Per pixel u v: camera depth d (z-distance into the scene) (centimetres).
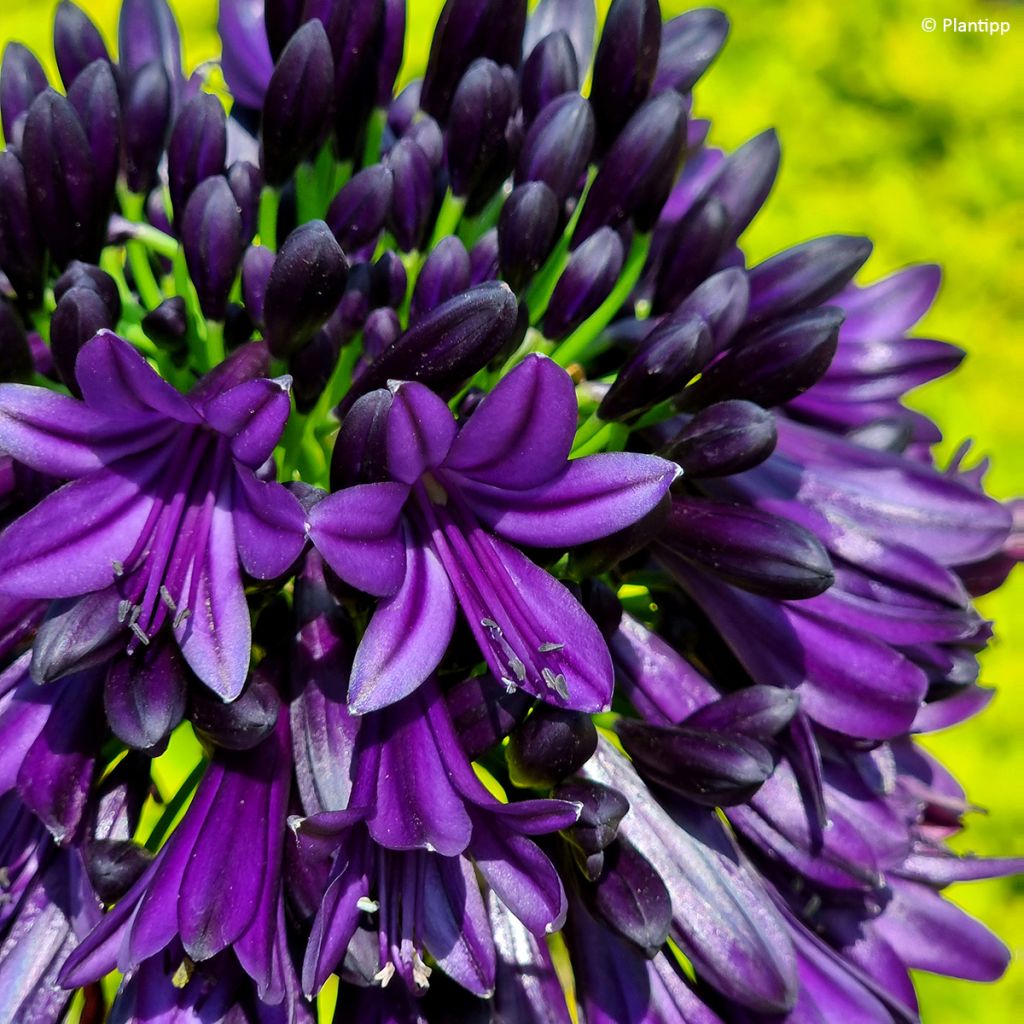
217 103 48
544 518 45
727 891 46
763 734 46
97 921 45
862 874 46
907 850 47
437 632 44
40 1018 45
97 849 45
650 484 44
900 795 48
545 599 45
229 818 45
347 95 49
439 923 45
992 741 72
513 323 45
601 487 44
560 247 49
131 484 45
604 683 44
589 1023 46
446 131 50
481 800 44
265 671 46
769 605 47
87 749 45
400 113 51
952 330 79
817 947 47
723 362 47
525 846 44
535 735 45
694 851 46
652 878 46
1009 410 79
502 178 49
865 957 48
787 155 80
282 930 45
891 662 46
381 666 44
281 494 44
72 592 44
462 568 45
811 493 48
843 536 47
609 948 46
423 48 74
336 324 47
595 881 46
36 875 46
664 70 50
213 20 77
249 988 45
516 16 49
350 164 50
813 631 47
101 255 49
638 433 48
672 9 80
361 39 49
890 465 48
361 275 48
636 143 48
